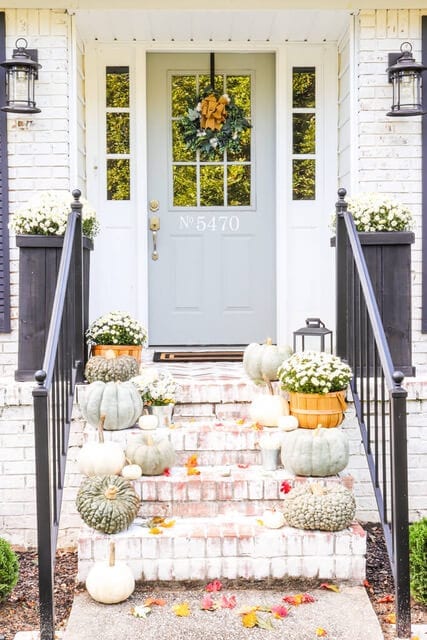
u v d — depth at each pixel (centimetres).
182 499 402
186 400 463
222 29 586
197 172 629
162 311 631
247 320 632
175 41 609
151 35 596
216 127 624
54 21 541
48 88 543
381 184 553
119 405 428
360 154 553
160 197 629
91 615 346
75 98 552
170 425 443
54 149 544
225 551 372
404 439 342
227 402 465
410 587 364
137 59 609
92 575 357
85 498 379
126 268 619
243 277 633
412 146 552
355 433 458
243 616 343
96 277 616
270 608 351
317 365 427
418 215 552
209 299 633
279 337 623
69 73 550
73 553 438
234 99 629
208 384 463
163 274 630
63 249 423
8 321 546
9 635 343
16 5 534
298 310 626
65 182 545
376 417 389
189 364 565
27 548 451
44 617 332
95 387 432
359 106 552
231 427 440
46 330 455
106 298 618
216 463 433
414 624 350
